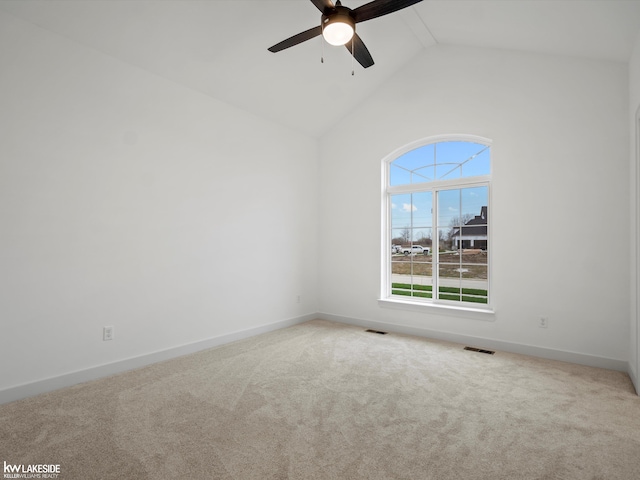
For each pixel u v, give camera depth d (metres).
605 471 1.68
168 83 3.36
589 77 3.19
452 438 1.96
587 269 3.18
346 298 4.78
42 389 2.55
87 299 2.81
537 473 1.67
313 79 3.93
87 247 2.81
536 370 3.03
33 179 2.53
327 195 4.98
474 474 1.66
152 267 3.23
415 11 3.39
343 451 1.84
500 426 2.09
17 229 2.46
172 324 3.37
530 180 3.46
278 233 4.48
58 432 2.02
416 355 3.42
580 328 3.21
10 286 2.43
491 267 3.74
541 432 2.03
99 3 2.50
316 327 4.55
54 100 2.63
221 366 3.12
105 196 2.92
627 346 3.00
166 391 2.59
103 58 2.90
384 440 1.94
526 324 3.47
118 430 2.04
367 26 3.47
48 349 2.60
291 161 4.68
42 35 2.58
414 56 4.19
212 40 3.06
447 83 3.97
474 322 3.77
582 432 2.03
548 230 3.37
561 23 2.74
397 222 4.51
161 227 3.30
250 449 1.86
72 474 1.65
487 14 3.01
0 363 2.39
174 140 3.40
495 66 3.67
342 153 4.84
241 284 4.02
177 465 1.72
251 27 3.02
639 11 2.26
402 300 4.38
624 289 3.02
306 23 3.13
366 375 2.90
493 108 3.68
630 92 2.88
